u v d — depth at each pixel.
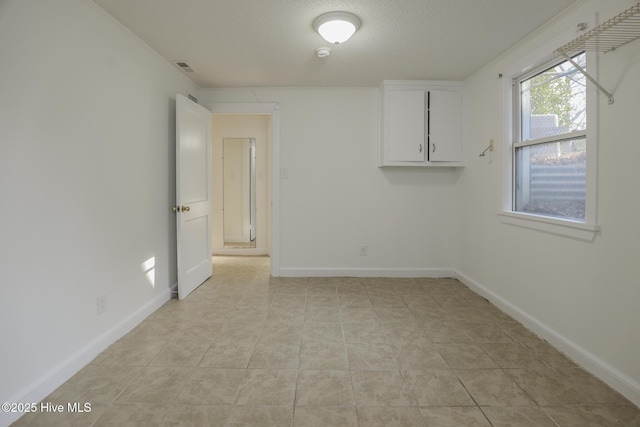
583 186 2.09
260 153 5.30
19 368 1.53
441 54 2.85
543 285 2.33
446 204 3.90
